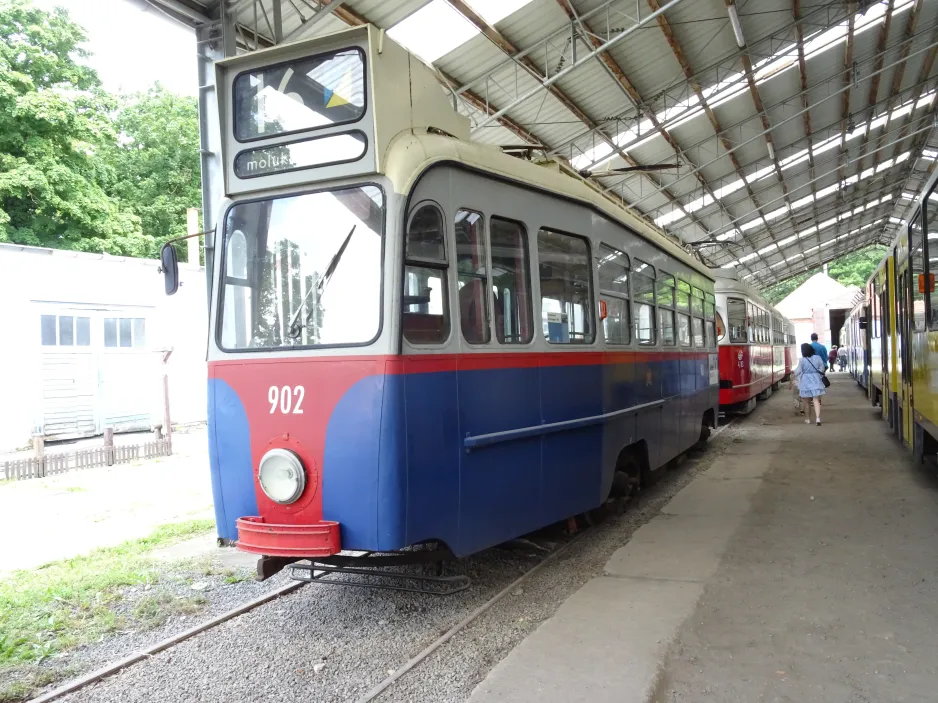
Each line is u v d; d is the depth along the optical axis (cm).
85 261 1560
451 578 493
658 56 1402
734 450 1196
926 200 743
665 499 841
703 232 3130
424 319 443
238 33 920
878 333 1470
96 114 2567
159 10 768
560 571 580
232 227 480
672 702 354
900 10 1498
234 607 522
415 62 481
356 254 438
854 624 438
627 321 730
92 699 384
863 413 1641
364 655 428
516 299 529
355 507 421
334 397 429
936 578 515
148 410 1684
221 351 471
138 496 960
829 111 2011
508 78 1312
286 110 466
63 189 2300
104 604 527
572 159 1800
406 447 421
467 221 483
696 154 2052
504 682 371
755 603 480
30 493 986
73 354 1534
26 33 2448
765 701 350
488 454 488
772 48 1498
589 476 612
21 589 559
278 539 431
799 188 2825
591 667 385
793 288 8075
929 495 779
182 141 3288
